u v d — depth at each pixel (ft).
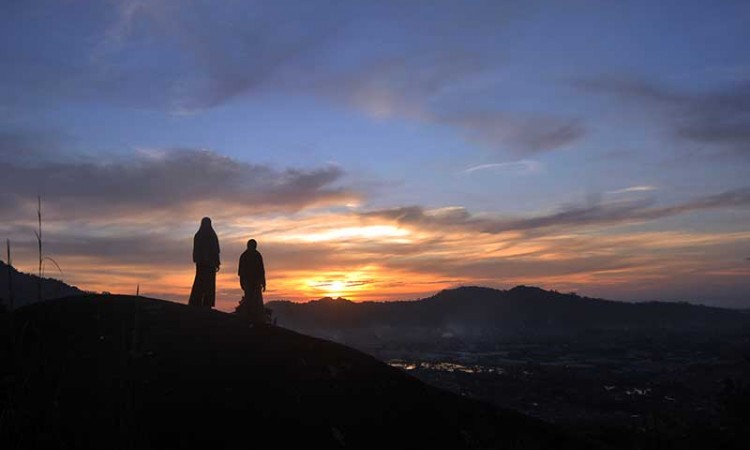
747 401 85.87
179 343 34.40
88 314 34.94
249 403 31.14
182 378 31.32
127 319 35.65
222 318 38.99
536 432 38.50
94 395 27.55
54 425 22.56
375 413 33.68
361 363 37.83
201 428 28.55
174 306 39.50
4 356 24.80
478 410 38.24
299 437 30.14
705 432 70.64
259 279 53.88
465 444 34.14
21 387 21.04
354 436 31.58
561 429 40.22
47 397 23.43
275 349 36.52
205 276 52.11
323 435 30.81
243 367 33.81
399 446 32.04
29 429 21.44
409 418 34.37
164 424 27.94
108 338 32.68
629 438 63.77
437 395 37.86
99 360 30.40
